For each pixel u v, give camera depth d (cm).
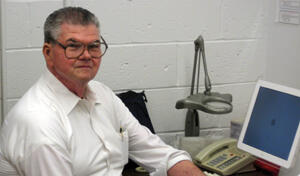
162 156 181
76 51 154
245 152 211
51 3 216
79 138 162
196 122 230
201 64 244
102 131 170
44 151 144
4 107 218
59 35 154
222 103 220
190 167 176
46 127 147
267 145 199
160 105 242
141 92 233
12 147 149
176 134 248
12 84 218
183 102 218
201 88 246
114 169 173
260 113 204
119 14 228
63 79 162
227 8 245
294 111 192
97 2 223
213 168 203
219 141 217
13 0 211
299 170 192
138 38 232
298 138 188
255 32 252
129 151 188
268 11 251
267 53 255
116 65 231
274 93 201
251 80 256
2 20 211
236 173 205
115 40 229
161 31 235
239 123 234
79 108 166
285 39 243
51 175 145
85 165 161
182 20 238
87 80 159
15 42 215
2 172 154
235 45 250
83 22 155
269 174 204
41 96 158
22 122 149
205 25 242
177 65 241
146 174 210
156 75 238
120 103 186
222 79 251
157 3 232
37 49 218
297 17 234
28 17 214
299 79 235
